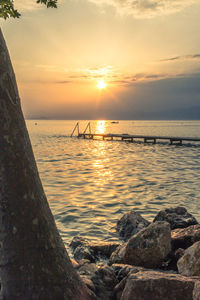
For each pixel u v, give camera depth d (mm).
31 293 3309
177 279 4492
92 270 5672
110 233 10000
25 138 3463
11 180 3271
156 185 17906
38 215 3430
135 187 17484
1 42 3395
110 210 12828
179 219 9242
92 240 9422
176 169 24297
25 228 3316
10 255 3275
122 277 5777
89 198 15031
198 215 11766
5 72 3352
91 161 30250
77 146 48438
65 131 114062
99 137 73500
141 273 4832
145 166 26312
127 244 6832
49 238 3525
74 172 23500
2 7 4703
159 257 6527
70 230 10367
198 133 91625
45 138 69250
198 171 23062
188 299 4352
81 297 3688
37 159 32000
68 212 12555
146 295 4453
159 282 4465
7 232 3264
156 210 12703
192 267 5578
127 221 9953
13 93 3402
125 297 4547
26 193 3350
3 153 3252
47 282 3416
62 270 3613
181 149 42156
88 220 11484
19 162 3334
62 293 3498
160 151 39781
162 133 93312
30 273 3328
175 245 7312
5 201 3258
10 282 3289
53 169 25109
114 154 36625
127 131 113500
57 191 16750
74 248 8344
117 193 16016
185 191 16109
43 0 4859
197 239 7141
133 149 43031
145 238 6680
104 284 5270
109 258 7668
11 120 3326
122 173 22750
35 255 3365
